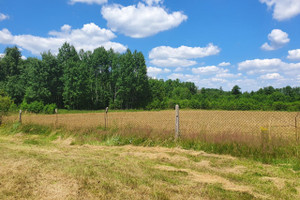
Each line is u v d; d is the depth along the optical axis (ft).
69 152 23.40
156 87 246.27
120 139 29.66
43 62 187.83
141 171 16.26
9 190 12.17
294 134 25.44
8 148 24.71
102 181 13.83
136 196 11.80
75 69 184.55
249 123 52.90
